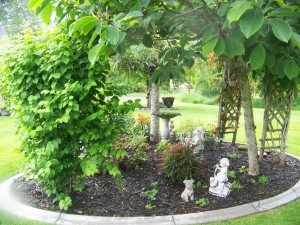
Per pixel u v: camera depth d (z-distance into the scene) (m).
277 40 1.80
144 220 2.80
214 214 2.92
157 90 6.15
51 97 2.99
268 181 3.79
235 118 5.70
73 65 3.11
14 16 21.70
